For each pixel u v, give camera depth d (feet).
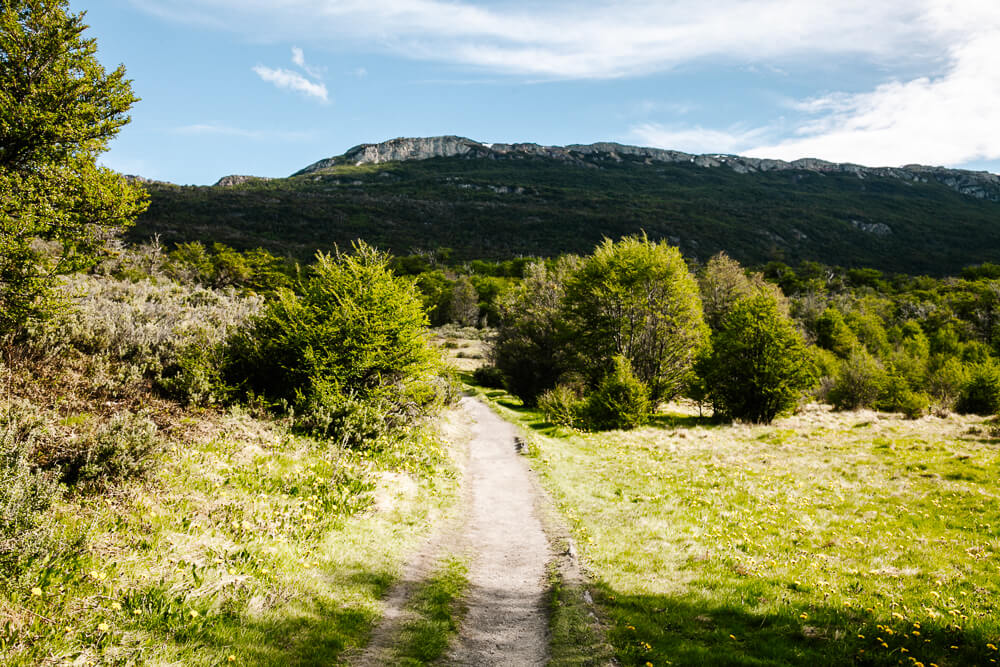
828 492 51.47
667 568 33.09
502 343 144.46
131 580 20.79
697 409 142.31
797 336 103.91
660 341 123.44
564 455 74.95
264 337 54.80
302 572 26.55
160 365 44.60
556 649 22.99
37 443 27.94
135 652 16.93
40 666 14.97
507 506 49.57
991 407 109.60
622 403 100.78
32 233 36.81
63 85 37.70
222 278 158.92
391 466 50.52
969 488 48.62
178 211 548.31
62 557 20.22
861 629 23.15
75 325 42.63
